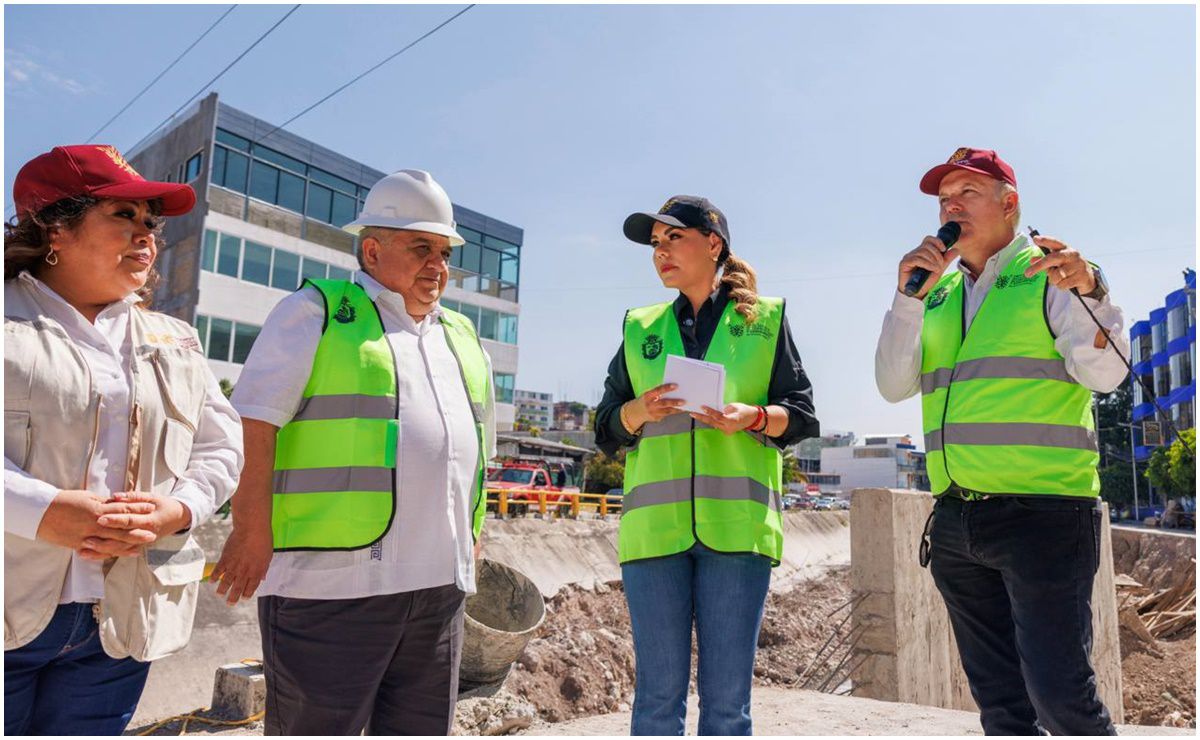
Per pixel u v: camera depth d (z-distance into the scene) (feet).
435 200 9.77
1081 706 9.13
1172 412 163.84
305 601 8.41
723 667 9.37
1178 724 34.63
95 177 7.46
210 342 82.17
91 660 7.18
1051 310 10.09
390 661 8.84
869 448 355.36
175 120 87.40
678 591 9.72
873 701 19.93
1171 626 47.93
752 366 10.19
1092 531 9.68
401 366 9.16
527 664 34.76
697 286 10.73
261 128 88.94
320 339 8.93
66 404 7.00
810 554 85.30
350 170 98.63
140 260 7.78
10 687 6.73
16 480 6.49
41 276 7.57
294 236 91.81
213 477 7.83
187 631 7.82
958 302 11.23
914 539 26.50
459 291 111.65
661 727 9.53
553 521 57.26
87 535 6.60
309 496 8.64
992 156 10.90
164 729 21.93
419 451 8.96
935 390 11.04
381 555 8.57
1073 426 9.93
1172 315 169.58
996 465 9.89
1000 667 10.47
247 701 22.57
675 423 10.12
